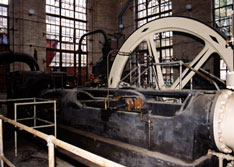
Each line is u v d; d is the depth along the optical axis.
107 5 14.45
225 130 1.87
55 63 12.32
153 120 2.45
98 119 3.18
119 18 12.27
